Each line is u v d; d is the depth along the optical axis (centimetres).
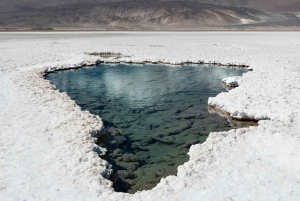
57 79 1559
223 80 1448
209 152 629
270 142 657
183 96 1230
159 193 491
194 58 2094
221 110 990
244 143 664
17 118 819
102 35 5709
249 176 534
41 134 711
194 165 580
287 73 1414
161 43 3481
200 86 1401
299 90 1075
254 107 905
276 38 4131
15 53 2406
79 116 852
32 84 1230
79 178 529
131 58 2138
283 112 834
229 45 3075
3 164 571
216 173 549
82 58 2131
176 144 762
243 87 1173
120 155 700
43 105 940
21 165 569
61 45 3256
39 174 540
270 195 479
